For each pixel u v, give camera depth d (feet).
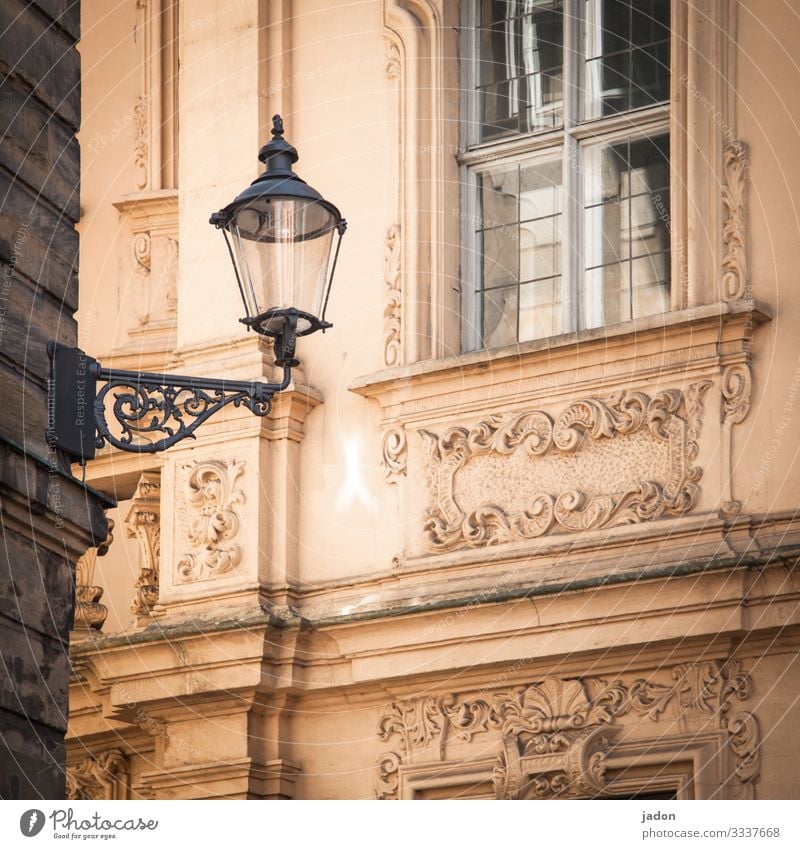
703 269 67.05
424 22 75.10
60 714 47.39
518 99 74.23
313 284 48.62
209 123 77.46
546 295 71.97
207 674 70.49
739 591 63.05
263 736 70.59
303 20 77.25
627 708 65.05
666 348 66.90
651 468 66.49
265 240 48.67
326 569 71.72
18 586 46.16
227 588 71.77
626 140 71.67
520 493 68.74
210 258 76.07
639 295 70.13
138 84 85.35
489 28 75.31
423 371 70.95
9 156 48.91
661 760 63.93
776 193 66.28
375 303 73.46
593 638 65.36
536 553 67.31
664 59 71.61
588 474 67.56
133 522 78.23
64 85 51.83
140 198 83.46
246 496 72.69
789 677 62.75
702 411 65.98
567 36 73.41
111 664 72.18
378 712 69.67
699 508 65.26
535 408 69.15
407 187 73.67
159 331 82.28
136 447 48.32
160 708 71.61
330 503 72.33
